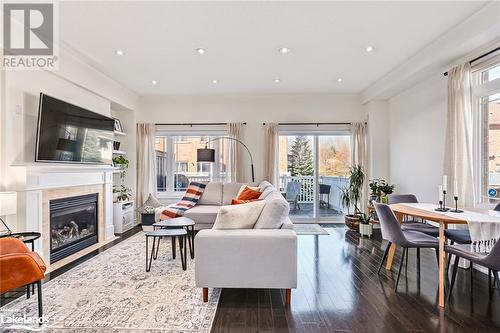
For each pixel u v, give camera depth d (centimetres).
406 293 253
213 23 278
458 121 312
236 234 227
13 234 257
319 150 579
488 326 200
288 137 581
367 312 220
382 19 273
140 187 552
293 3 244
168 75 440
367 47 338
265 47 336
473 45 288
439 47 319
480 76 316
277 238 225
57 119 320
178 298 240
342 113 559
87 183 392
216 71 422
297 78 458
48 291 253
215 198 502
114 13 258
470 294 249
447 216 239
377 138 524
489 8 251
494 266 202
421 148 416
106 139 427
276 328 198
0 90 274
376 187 472
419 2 245
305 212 581
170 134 575
